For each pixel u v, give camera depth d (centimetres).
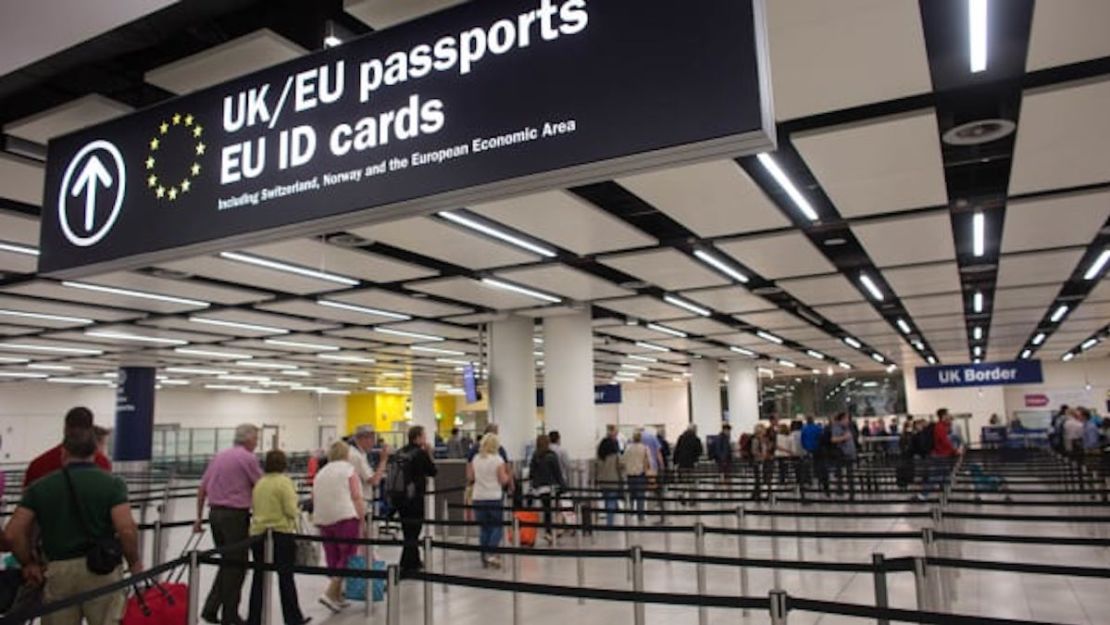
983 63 491
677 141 244
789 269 1123
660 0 255
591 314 1545
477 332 1719
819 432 1689
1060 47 461
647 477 1302
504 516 1115
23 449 2938
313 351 2036
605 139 255
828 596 743
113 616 427
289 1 441
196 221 343
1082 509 1295
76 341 1712
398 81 299
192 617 489
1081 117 567
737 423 2575
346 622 675
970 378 2698
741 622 657
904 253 1016
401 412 4141
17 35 330
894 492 1012
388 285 1223
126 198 367
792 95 519
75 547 414
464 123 282
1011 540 503
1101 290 1395
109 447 3091
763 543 1077
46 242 390
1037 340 2317
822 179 699
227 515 660
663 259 1027
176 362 2216
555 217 812
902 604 701
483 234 884
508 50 278
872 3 411
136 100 520
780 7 412
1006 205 812
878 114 572
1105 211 830
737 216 816
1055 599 720
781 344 2183
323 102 317
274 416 3891
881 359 2814
